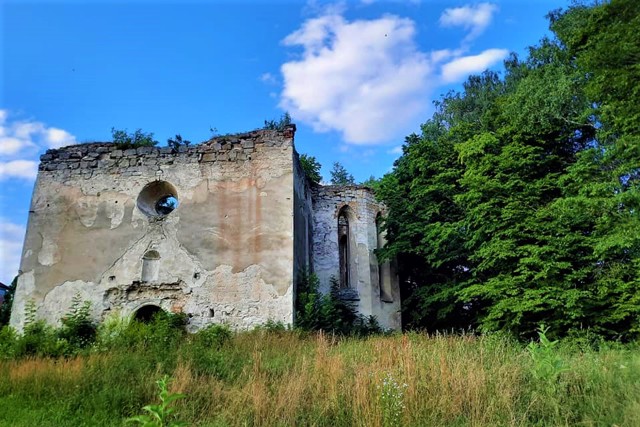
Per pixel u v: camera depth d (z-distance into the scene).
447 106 27.45
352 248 18.44
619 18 10.88
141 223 14.02
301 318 12.92
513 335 12.44
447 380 5.93
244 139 14.66
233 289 13.16
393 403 5.20
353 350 8.60
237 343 10.52
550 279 12.70
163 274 13.45
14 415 5.98
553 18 18.02
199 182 14.33
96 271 13.70
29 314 13.41
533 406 5.43
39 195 14.68
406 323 18.48
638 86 10.23
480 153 15.12
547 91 14.20
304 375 6.44
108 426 5.68
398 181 18.42
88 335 12.77
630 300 11.84
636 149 11.00
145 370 7.43
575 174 12.99
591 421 4.87
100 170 14.77
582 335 11.88
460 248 15.93
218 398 6.20
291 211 13.75
